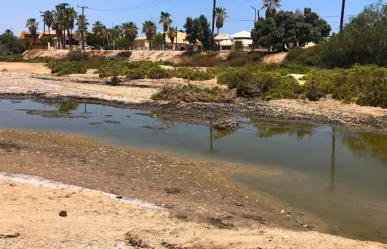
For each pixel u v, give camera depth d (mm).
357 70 28641
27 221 6672
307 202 9117
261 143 15000
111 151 13453
